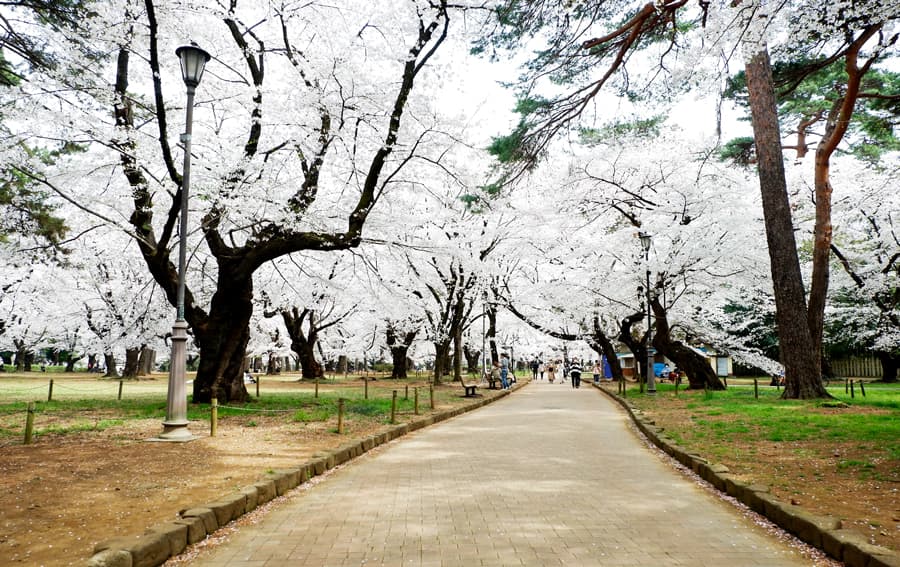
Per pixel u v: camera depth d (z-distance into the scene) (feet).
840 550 14.60
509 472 26.99
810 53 46.34
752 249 79.41
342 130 55.01
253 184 48.98
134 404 55.88
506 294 116.67
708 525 18.15
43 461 26.66
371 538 16.87
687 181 76.74
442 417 51.62
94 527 16.37
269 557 15.30
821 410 47.70
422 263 90.89
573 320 109.50
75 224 63.16
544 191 87.25
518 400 80.43
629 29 37.99
